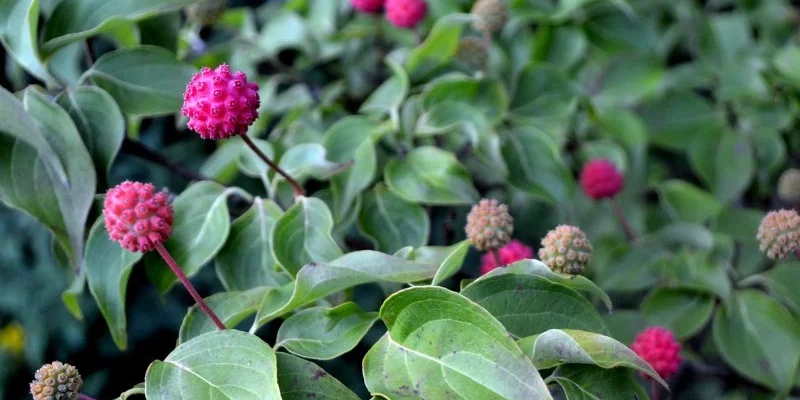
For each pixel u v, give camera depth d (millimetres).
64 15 578
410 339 497
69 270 614
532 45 712
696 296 631
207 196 576
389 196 607
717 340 620
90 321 1325
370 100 637
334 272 516
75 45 669
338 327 528
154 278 566
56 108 560
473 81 629
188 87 545
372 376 493
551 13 695
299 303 523
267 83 713
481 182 719
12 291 1320
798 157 774
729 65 726
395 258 531
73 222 558
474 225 568
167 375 498
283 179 589
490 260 593
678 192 712
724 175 724
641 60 739
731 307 626
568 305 521
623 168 721
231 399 491
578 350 486
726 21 770
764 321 621
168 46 646
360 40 736
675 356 573
